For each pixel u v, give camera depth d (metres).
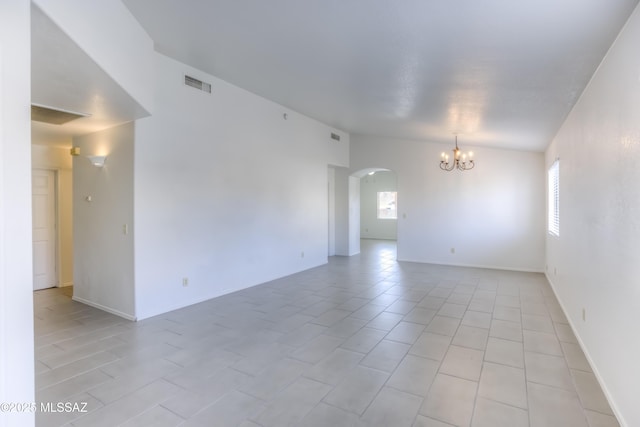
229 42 3.41
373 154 8.21
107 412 2.24
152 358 3.02
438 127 5.62
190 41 3.57
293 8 2.46
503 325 3.82
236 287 5.23
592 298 2.84
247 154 5.36
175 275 4.33
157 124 4.06
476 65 2.83
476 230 7.27
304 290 5.32
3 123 1.50
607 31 2.08
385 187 13.20
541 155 6.74
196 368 2.84
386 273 6.60
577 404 2.33
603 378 2.50
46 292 5.21
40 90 2.93
